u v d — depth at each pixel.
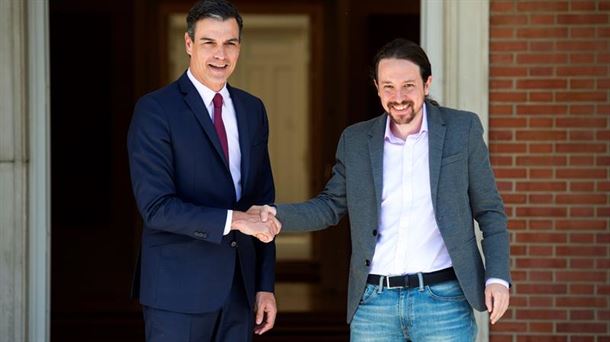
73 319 10.02
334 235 11.37
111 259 11.30
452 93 6.20
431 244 4.33
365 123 4.51
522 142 6.25
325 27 11.45
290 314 10.11
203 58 4.36
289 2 12.23
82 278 11.27
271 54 15.40
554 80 6.23
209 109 4.49
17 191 6.05
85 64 11.26
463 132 4.32
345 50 10.86
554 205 6.27
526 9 6.22
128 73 11.32
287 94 15.42
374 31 10.84
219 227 4.23
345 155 4.49
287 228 4.49
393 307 4.34
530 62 6.23
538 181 6.27
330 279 11.45
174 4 11.90
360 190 4.41
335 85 11.30
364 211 4.40
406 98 4.18
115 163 11.29
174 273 4.41
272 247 4.82
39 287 6.14
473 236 4.37
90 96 11.27
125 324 9.81
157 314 4.43
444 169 4.28
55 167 11.24
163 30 12.12
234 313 4.57
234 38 4.38
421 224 4.32
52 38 11.21
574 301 6.30
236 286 4.57
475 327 4.48
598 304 6.30
